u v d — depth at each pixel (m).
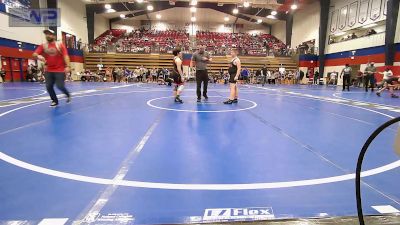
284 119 5.90
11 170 2.78
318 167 3.00
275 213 2.06
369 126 5.29
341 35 25.27
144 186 2.47
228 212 2.06
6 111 6.29
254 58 30.23
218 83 25.58
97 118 5.63
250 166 3.01
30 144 3.69
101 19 36.03
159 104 8.01
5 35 18.80
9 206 2.08
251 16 36.22
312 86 22.03
